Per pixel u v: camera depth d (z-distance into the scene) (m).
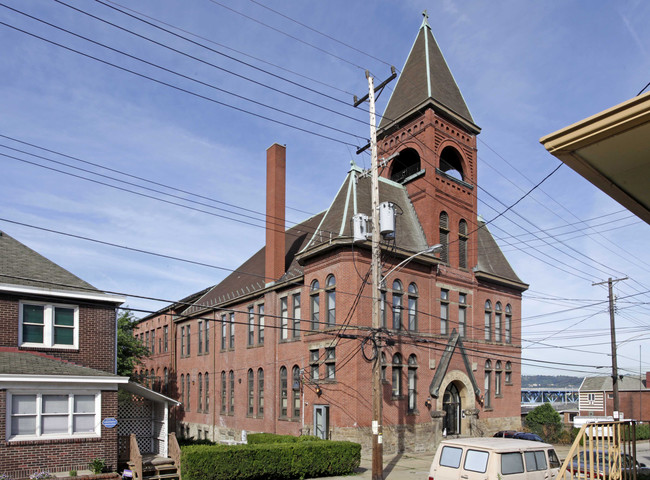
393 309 32.12
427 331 33.84
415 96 38.72
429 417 32.66
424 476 23.33
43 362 20.42
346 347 29.89
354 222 23.95
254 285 41.91
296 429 33.19
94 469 19.48
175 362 52.62
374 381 21.44
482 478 13.55
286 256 41.06
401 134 39.47
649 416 72.81
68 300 22.80
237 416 40.53
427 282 34.66
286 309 36.38
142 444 25.61
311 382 32.19
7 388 18.59
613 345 38.50
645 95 5.40
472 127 40.38
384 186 36.12
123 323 45.84
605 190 7.34
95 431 20.34
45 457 19.06
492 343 39.44
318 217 44.34
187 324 51.41
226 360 43.28
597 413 78.88
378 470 20.66
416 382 32.53
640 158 6.35
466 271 38.19
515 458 14.07
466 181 39.91
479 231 42.56
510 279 41.88
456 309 36.69
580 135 5.98
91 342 23.08
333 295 31.75
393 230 23.41
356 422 28.67
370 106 23.72
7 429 18.47
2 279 21.44
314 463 22.95
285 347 35.56
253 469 21.38
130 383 23.36
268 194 39.84
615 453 12.38
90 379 20.20
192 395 48.50
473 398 35.72
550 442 45.50
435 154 37.31
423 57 39.69
